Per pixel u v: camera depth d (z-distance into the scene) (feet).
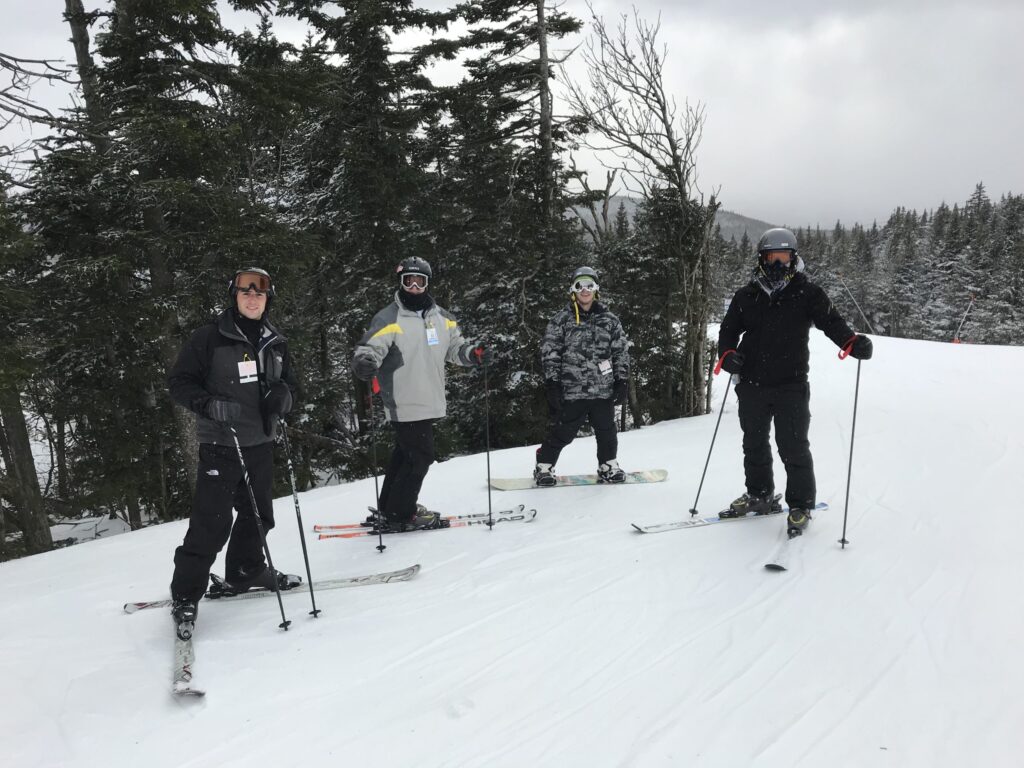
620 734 6.77
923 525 12.51
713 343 46.80
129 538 16.22
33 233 24.47
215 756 6.85
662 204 42.52
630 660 8.32
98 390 33.83
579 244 52.49
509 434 46.75
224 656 8.97
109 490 34.47
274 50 36.99
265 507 10.59
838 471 16.93
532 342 45.27
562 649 8.71
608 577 11.10
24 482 31.76
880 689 7.27
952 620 8.71
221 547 9.64
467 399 49.73
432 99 50.60
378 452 42.27
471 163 49.55
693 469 19.04
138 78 26.94
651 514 14.74
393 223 44.32
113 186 25.58
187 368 9.25
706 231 40.96
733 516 13.75
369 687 8.06
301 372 41.60
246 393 9.59
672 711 7.12
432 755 6.64
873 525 12.70
